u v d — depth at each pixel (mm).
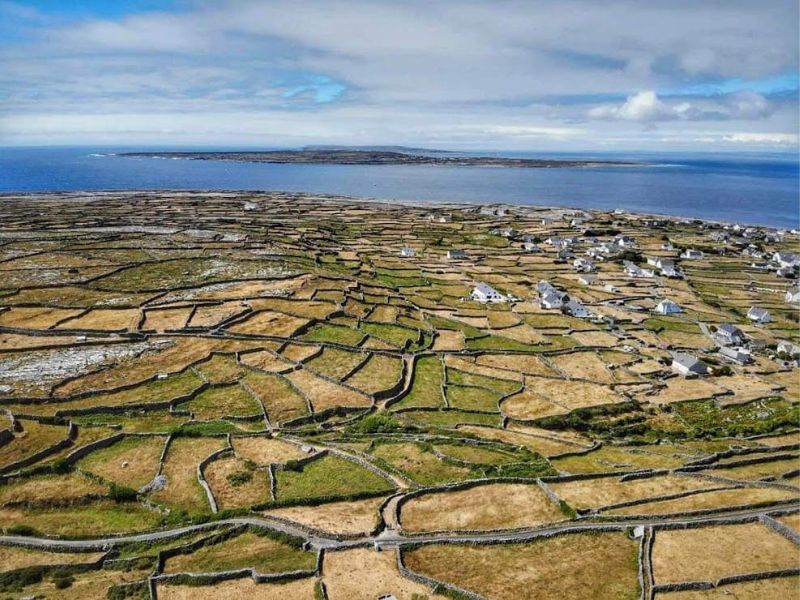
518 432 80688
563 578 49219
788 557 52844
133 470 63219
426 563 50250
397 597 45719
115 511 56406
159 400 79625
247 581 46750
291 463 65625
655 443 80000
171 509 56750
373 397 86938
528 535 54375
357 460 67688
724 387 100500
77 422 72688
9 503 56312
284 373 92000
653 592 47594
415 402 87750
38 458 63656
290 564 49000
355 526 54500
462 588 47094
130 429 72312
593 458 73625
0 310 109375
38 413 73500
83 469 62625
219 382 86750
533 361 107812
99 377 85438
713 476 67875
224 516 55438
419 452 71375
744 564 51656
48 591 45375
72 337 99562
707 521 57500
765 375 107438
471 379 98000
